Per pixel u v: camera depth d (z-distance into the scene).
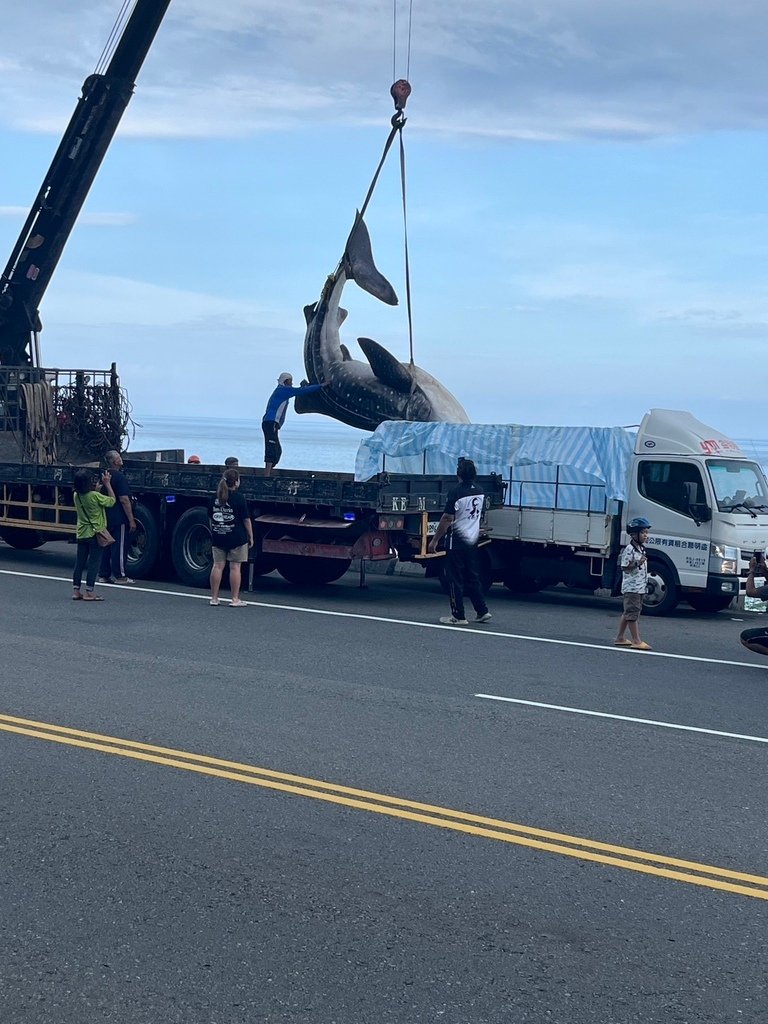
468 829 6.28
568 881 5.57
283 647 11.73
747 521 15.34
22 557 19.81
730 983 4.54
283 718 8.66
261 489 15.56
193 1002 4.31
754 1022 4.24
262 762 7.46
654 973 4.61
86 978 4.48
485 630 13.36
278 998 4.35
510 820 6.45
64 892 5.30
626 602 12.48
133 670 10.31
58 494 18.05
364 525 15.05
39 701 8.97
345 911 5.15
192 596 15.48
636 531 12.45
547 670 10.99
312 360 26.08
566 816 6.54
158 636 12.14
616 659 11.75
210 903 5.21
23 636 11.90
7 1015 4.20
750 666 11.61
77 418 19.56
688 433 15.67
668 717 9.12
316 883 5.47
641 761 7.77
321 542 15.42
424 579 18.81
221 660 10.92
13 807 6.46
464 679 10.41
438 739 8.20
